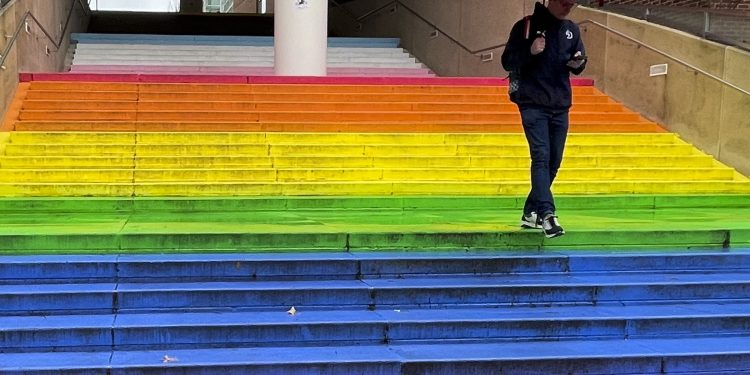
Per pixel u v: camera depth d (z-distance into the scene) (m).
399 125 10.17
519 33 5.30
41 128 9.43
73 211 7.28
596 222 6.61
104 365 3.79
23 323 4.20
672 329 4.55
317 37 13.38
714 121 9.73
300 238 5.37
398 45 19.22
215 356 4.00
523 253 5.41
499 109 11.12
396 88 11.57
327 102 10.76
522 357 4.02
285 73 13.35
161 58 16.30
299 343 4.25
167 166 8.63
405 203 7.80
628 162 9.43
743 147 9.25
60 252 5.14
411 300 4.71
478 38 15.32
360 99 11.19
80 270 4.76
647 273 5.34
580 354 4.10
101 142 9.09
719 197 8.45
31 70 11.79
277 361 3.90
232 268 4.87
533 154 5.42
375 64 17.16
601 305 4.89
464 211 7.64
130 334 4.12
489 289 4.77
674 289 4.98
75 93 10.53
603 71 12.18
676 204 8.34
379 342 4.31
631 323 4.50
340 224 6.27
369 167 8.90
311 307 4.63
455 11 16.47
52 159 8.41
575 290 4.87
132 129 9.60
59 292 4.44
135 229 5.70
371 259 5.00
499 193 8.38
